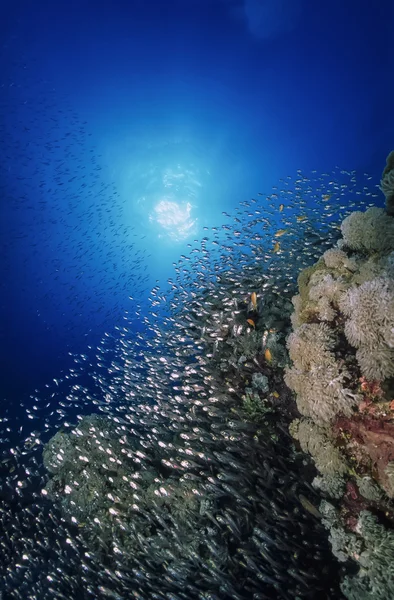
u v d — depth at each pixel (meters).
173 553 5.33
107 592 5.14
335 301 4.20
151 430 7.30
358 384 3.65
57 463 7.97
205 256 9.92
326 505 3.90
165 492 5.62
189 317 8.41
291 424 4.62
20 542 7.63
